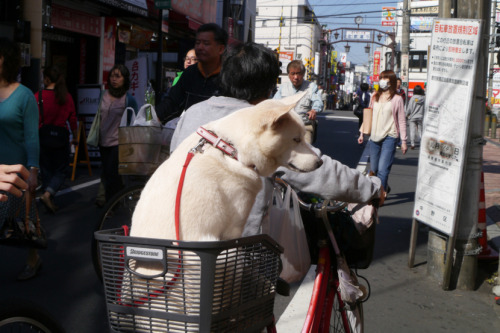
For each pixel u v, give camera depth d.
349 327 3.08
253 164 1.97
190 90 4.86
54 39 13.16
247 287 1.87
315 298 2.58
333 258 2.81
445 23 4.78
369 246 2.81
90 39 14.51
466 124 4.52
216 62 4.79
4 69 4.24
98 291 4.47
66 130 7.33
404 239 6.38
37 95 7.25
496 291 4.57
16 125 4.25
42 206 7.27
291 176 2.40
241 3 27.45
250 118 1.96
